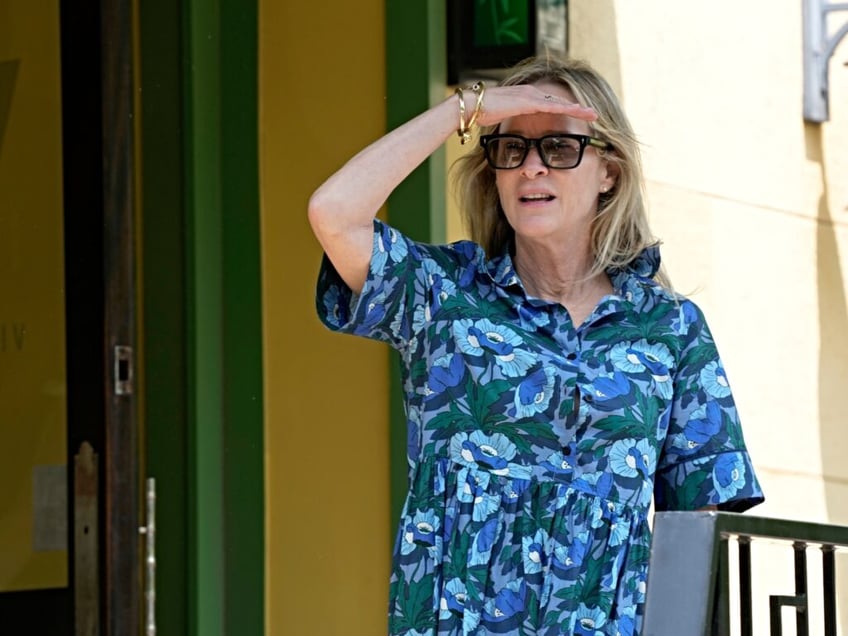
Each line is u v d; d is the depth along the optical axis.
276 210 7.57
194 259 7.46
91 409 6.06
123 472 6.04
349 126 7.46
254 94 7.59
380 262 4.70
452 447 4.62
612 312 4.79
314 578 7.45
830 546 4.73
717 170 9.11
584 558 4.56
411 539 4.59
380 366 7.37
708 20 9.09
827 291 9.86
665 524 3.99
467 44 7.37
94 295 6.09
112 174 6.09
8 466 6.26
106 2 6.11
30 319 6.24
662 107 8.70
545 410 4.59
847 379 9.94
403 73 7.33
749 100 9.38
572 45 8.02
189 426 7.44
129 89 6.12
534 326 4.74
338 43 7.48
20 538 6.17
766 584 9.27
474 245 4.88
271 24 7.60
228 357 7.58
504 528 4.56
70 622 6.05
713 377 4.85
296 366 7.51
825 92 9.84
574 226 4.86
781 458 9.41
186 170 7.49
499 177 4.84
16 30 6.32
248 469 7.52
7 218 6.32
